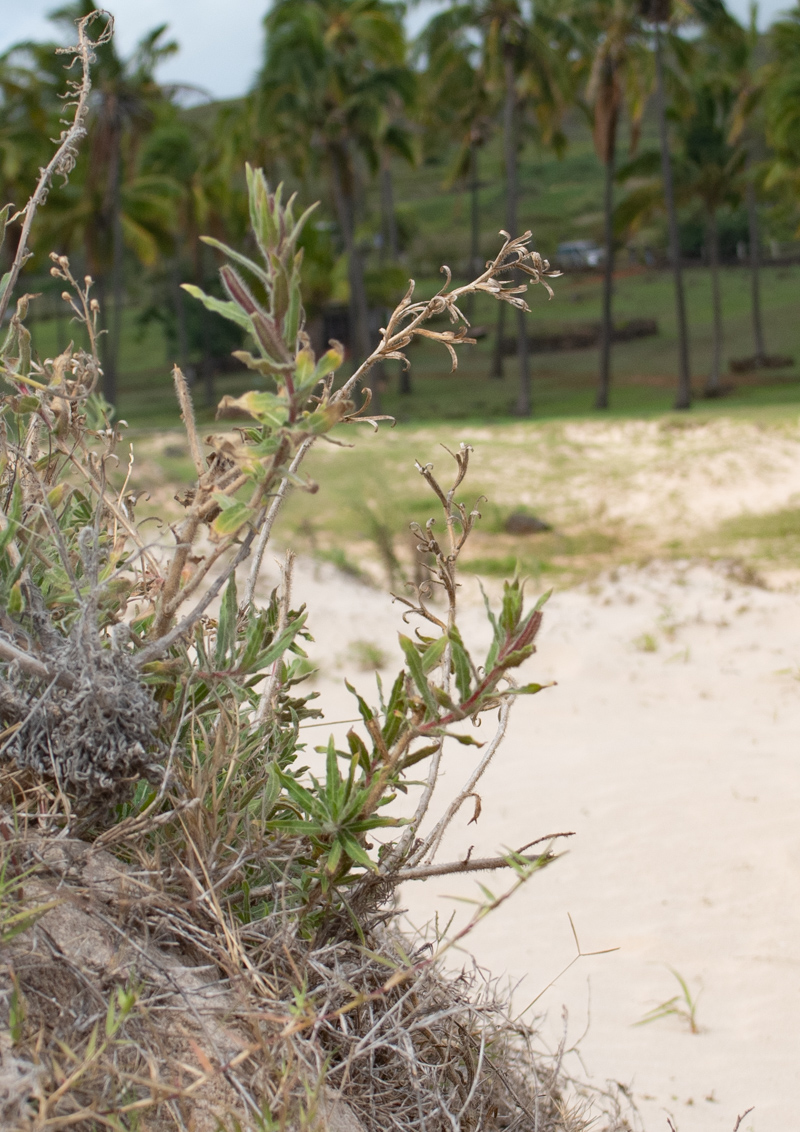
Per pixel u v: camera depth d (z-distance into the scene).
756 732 5.73
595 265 63.19
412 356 49.22
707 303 53.19
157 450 12.05
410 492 14.60
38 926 1.04
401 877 1.22
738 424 18.34
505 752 5.60
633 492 15.38
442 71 35.34
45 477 1.39
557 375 43.34
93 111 31.98
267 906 1.25
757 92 34.78
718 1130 2.38
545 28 31.88
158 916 1.13
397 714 1.12
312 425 0.98
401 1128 1.17
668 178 31.23
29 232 1.30
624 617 9.09
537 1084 1.65
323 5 31.88
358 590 9.49
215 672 1.21
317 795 1.18
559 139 38.97
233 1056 1.04
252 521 1.13
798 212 50.19
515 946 3.55
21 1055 0.94
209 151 40.56
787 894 3.71
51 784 1.11
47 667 1.09
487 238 64.44
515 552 12.76
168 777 1.09
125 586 1.21
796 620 8.48
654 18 30.42
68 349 1.34
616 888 3.92
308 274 35.62
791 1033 2.90
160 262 45.19
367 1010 1.25
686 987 3.01
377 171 34.22
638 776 5.04
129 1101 0.96
